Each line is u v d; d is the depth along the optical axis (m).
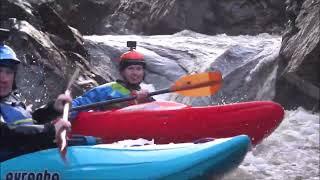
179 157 3.28
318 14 9.49
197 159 3.26
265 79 11.11
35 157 3.30
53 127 3.36
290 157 6.01
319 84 9.09
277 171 5.44
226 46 13.77
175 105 5.50
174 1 17.72
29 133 3.32
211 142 3.38
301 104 9.52
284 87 9.98
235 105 5.47
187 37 15.86
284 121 8.07
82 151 3.35
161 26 17.86
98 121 5.31
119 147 3.42
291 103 9.73
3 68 3.53
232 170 3.47
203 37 16.09
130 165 3.27
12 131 3.29
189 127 5.35
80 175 3.25
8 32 3.60
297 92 9.64
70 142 3.55
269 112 5.45
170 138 5.32
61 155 3.08
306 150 6.41
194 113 5.37
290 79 9.61
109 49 12.73
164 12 17.86
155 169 3.25
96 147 3.40
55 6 15.88
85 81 9.01
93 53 12.43
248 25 17.09
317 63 8.99
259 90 11.09
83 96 5.54
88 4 19.20
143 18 18.80
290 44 9.98
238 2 17.27
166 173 3.24
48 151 3.33
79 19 18.59
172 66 12.66
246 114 5.43
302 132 7.38
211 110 5.40
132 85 5.64
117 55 12.66
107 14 19.88
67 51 10.20
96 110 5.57
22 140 3.35
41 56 8.59
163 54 13.12
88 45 12.54
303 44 9.43
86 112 5.36
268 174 5.32
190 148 3.34
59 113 3.77
